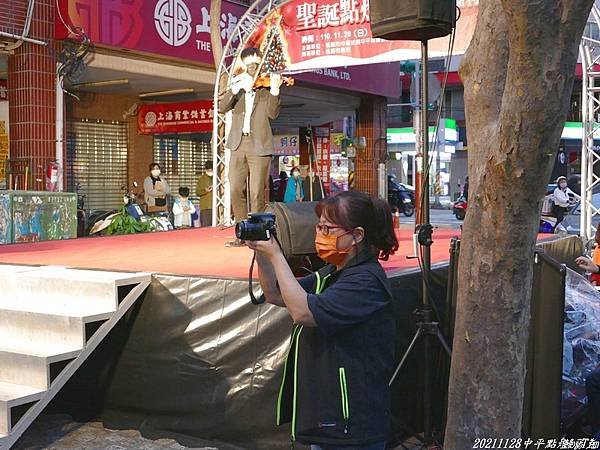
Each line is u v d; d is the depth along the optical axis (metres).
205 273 4.84
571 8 1.96
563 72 2.02
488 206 2.30
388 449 4.44
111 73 11.66
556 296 3.19
